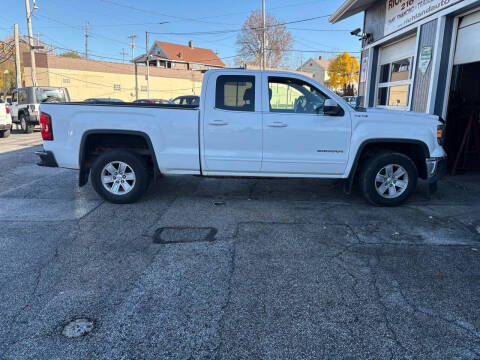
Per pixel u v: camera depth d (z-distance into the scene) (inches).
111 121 197.5
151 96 1844.2
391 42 378.6
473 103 296.4
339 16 467.5
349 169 201.8
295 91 198.8
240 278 125.6
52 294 114.9
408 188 203.3
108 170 205.8
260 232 168.6
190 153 200.4
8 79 2129.7
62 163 203.9
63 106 198.7
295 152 199.3
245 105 197.8
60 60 1518.2
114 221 182.4
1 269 131.2
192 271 130.6
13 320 101.5
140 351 90.0
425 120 199.9
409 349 91.2
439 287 120.6
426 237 163.0
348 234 166.4
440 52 277.4
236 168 202.5
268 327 99.4
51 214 193.0
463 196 231.0
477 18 252.7
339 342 93.6
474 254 145.5
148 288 118.7
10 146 464.1
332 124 197.0
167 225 177.2
